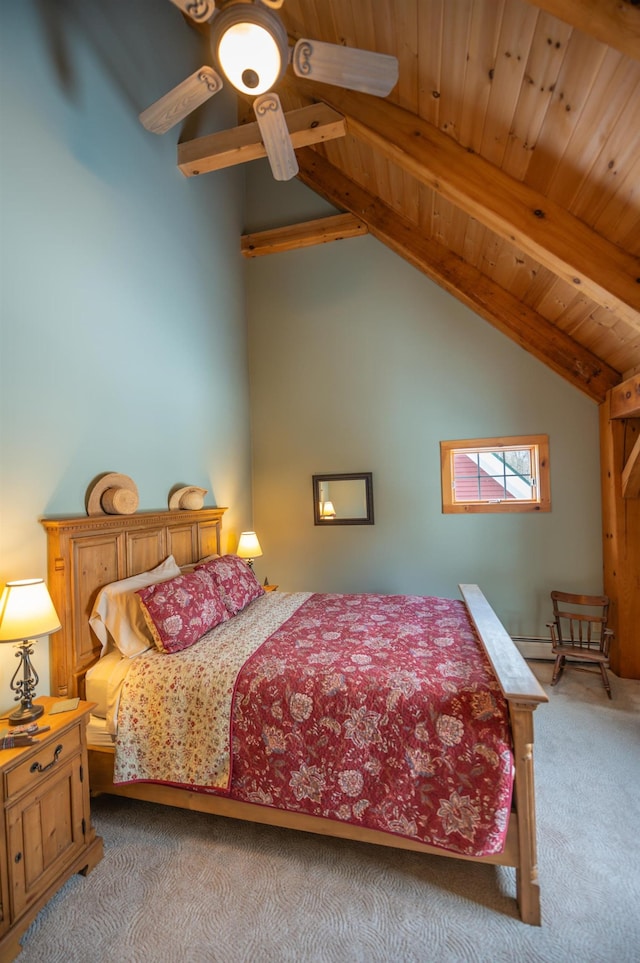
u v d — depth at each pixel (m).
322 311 4.33
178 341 3.27
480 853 1.48
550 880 1.65
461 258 3.62
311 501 4.36
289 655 2.02
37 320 2.04
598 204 2.02
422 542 4.07
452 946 1.42
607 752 2.40
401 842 1.62
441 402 4.01
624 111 1.66
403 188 3.35
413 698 1.65
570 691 3.10
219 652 2.09
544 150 2.02
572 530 3.72
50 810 1.58
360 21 2.23
